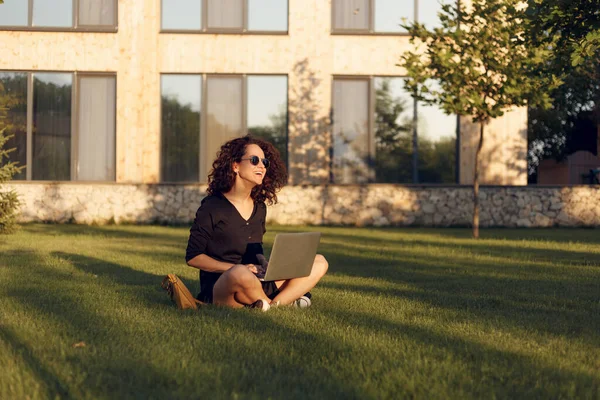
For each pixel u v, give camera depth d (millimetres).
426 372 3387
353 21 19266
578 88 26406
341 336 4254
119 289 6559
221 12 19156
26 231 15391
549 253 11117
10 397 2920
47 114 18969
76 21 18938
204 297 5508
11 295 6098
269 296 5574
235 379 3182
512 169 19297
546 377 3328
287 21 19234
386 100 19344
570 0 8680
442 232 16641
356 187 19078
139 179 19031
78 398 2896
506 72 13297
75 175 19000
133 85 19016
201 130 19172
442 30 14031
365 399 2924
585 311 5508
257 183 5488
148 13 19031
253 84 19234
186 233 15328
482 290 6809
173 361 3543
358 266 9148
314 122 19188
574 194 19250
